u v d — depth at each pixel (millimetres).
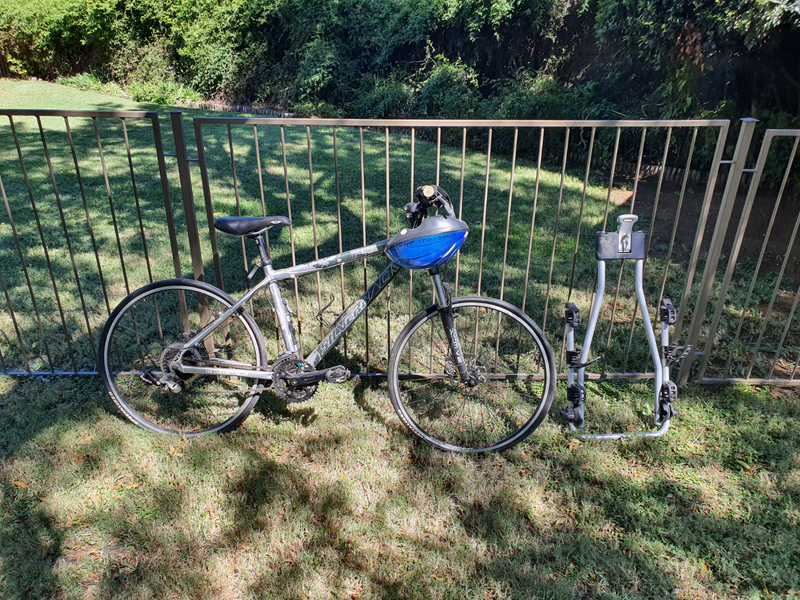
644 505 2480
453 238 2383
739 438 2891
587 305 4312
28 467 2578
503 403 3145
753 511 2449
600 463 2711
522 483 2588
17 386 3197
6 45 15875
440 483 2559
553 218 6094
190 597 2035
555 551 2244
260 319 3980
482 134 9469
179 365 2707
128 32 15031
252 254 5113
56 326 3830
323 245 5293
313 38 12508
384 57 11758
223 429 2844
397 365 2742
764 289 4535
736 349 3732
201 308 3086
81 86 15070
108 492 2480
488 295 4395
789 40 4941
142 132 10133
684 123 2744
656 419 2828
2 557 2164
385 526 2342
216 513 2393
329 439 2820
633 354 3664
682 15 5664
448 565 2186
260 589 2062
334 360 3527
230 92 13930
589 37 8781
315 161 8352
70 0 14969
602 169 8133
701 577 2156
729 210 2943
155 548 2227
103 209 6109
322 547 2240
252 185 7125
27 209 6012
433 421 2998
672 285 4645
